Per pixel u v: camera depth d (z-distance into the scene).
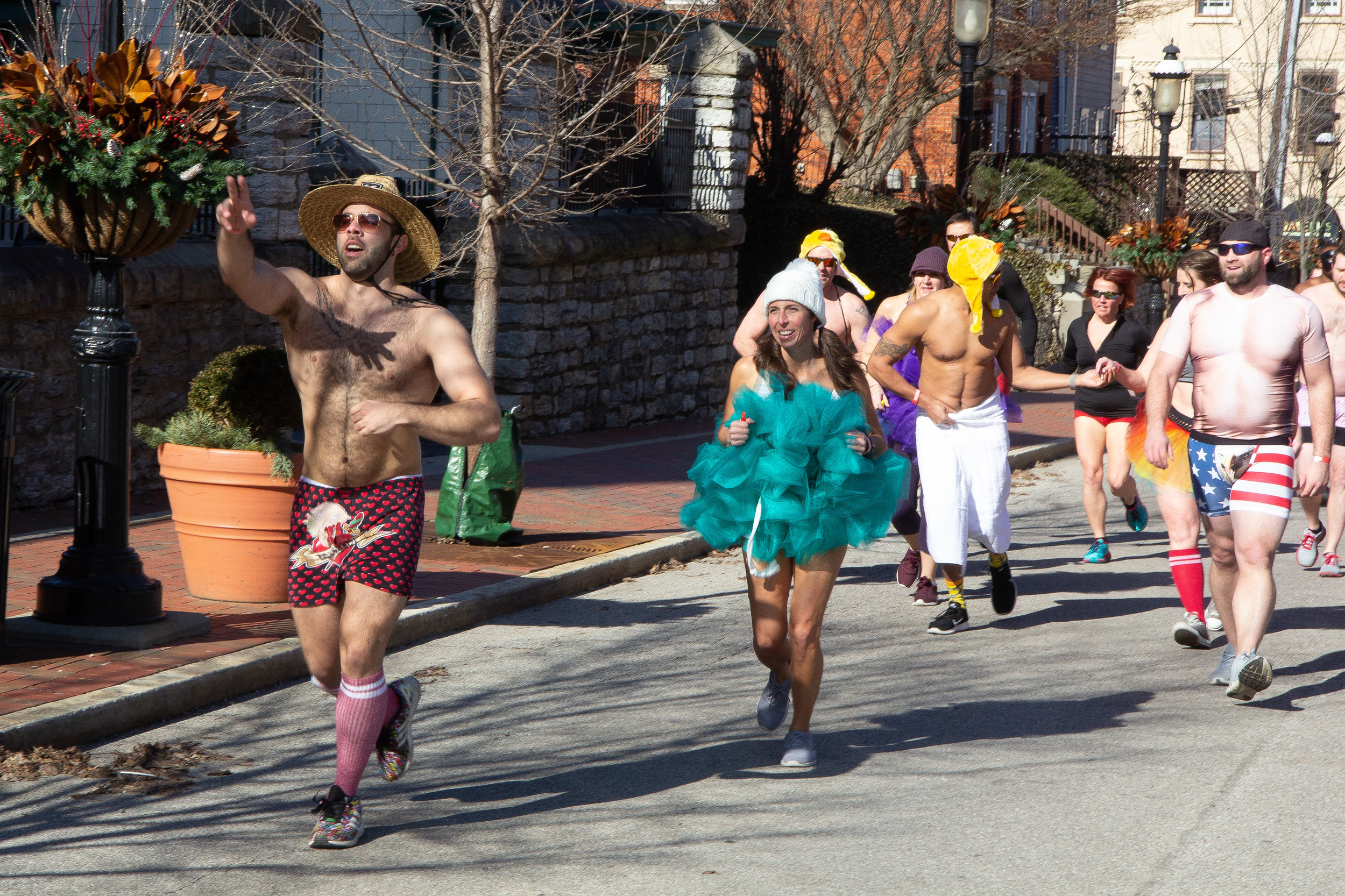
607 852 5.81
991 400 9.84
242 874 5.51
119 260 8.23
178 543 11.54
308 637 5.94
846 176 34.22
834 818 6.25
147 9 14.02
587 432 20.17
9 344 12.34
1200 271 10.48
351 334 5.82
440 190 19.08
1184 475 9.39
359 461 5.82
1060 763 7.06
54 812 6.13
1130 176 37.50
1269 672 7.91
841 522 6.66
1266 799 6.53
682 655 9.22
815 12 32.09
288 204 15.65
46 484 12.88
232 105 14.64
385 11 18.33
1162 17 38.31
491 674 8.70
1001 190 32.78
